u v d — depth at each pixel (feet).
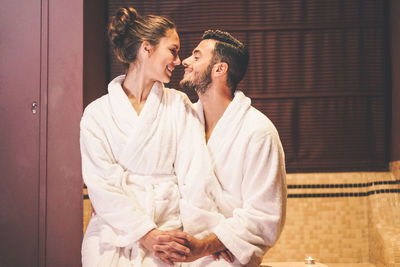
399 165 8.69
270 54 9.23
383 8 9.22
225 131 5.79
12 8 7.90
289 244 8.61
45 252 7.68
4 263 7.72
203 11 9.28
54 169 7.75
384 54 9.23
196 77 5.99
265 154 5.52
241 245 5.20
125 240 5.19
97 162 5.61
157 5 9.34
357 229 8.68
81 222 7.66
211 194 5.66
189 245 5.10
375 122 9.17
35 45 7.86
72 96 7.80
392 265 7.62
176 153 5.84
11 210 7.76
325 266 6.46
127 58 6.02
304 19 9.23
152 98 5.82
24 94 7.84
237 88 9.23
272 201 5.40
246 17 9.26
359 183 8.86
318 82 9.19
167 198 5.60
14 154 7.80
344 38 9.21
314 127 9.17
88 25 8.16
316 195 8.78
